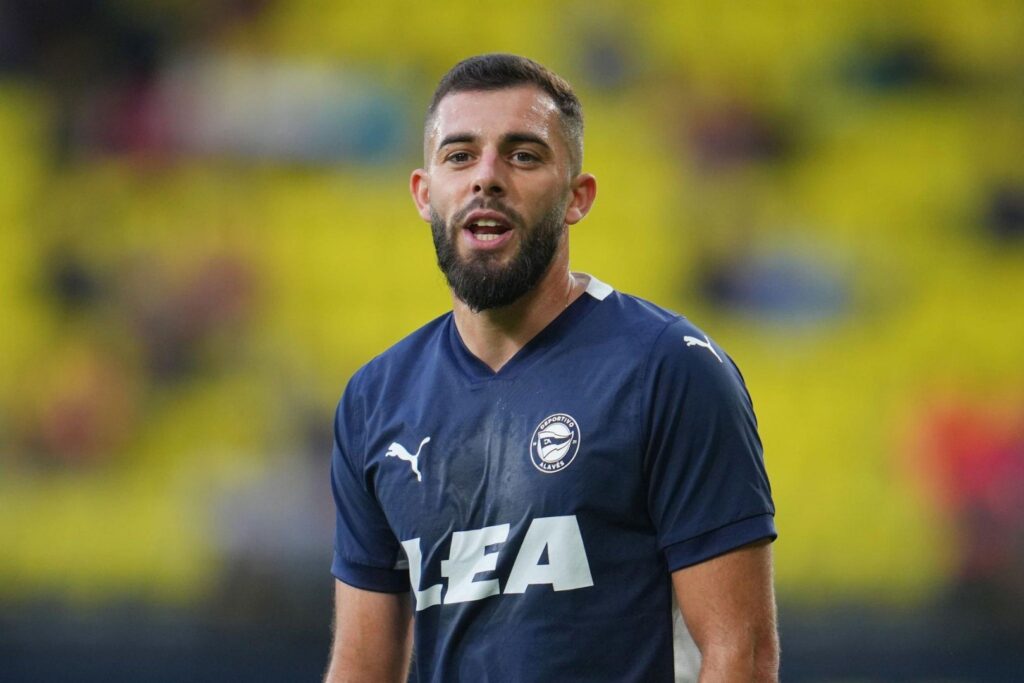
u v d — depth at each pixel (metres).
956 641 29.45
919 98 39.88
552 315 9.26
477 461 9.05
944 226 37.91
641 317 9.17
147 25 38.47
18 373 33.38
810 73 39.94
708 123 38.66
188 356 33.84
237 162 37.34
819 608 30.14
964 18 40.94
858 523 32.09
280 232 36.38
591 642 8.68
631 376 8.80
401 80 38.75
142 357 33.72
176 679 28.17
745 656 8.52
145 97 37.62
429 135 9.40
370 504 9.80
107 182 36.72
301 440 32.28
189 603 29.86
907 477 32.81
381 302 35.94
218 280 35.12
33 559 30.94
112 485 31.95
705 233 37.16
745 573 8.62
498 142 9.04
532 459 8.84
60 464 32.34
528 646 8.71
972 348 35.97
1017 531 31.42
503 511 8.91
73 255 35.31
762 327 36.03
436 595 9.16
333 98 38.03
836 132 39.06
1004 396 34.50
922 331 36.03
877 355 35.50
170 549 30.80
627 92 39.28
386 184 37.62
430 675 9.24
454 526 9.08
